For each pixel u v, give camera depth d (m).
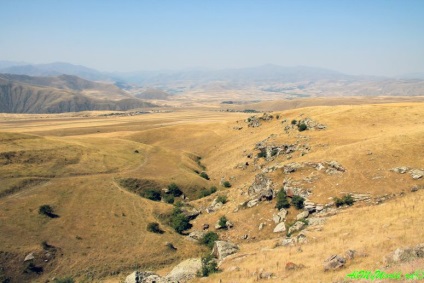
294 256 38.16
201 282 38.41
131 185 106.00
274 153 110.94
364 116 113.31
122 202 89.25
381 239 34.81
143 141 186.12
